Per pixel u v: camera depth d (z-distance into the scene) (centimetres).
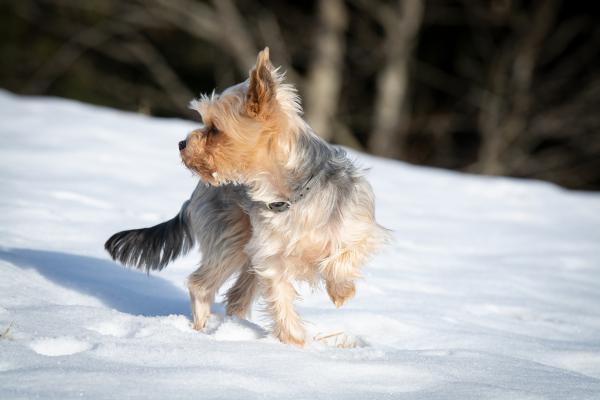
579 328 946
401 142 3712
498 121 3650
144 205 1354
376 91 3859
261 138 784
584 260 1364
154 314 840
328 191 774
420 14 3662
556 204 1870
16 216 1144
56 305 770
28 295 798
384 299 971
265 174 786
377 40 3819
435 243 1376
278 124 782
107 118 2106
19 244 1008
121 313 768
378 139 3603
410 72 3806
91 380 583
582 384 662
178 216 898
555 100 3722
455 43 3841
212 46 3784
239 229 833
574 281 1216
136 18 3688
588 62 3706
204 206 848
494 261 1297
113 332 725
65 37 3781
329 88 3544
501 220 1650
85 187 1421
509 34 3734
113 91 3753
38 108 2138
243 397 576
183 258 1073
